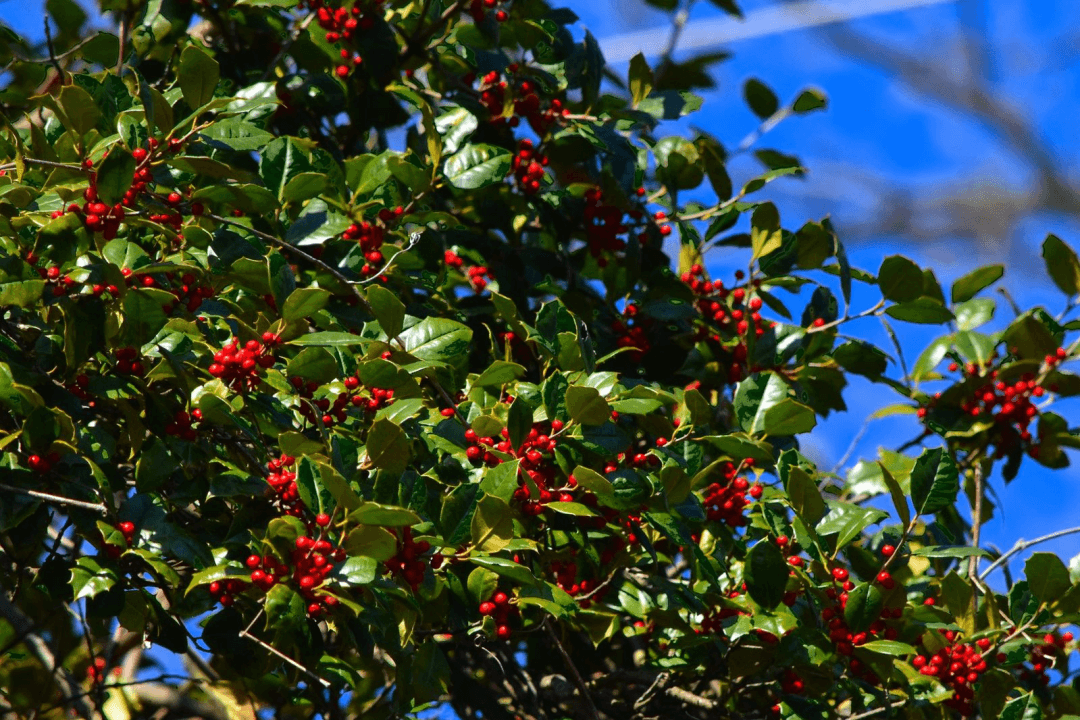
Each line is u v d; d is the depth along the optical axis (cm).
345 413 407
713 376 433
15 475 396
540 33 435
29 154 411
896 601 414
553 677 431
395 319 403
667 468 405
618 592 414
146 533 394
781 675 416
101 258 396
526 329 410
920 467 413
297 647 400
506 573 396
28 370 399
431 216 421
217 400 396
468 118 427
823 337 434
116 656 435
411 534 396
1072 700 423
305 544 391
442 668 401
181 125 400
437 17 435
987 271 435
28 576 418
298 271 421
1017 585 418
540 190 434
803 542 412
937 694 412
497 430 403
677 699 423
